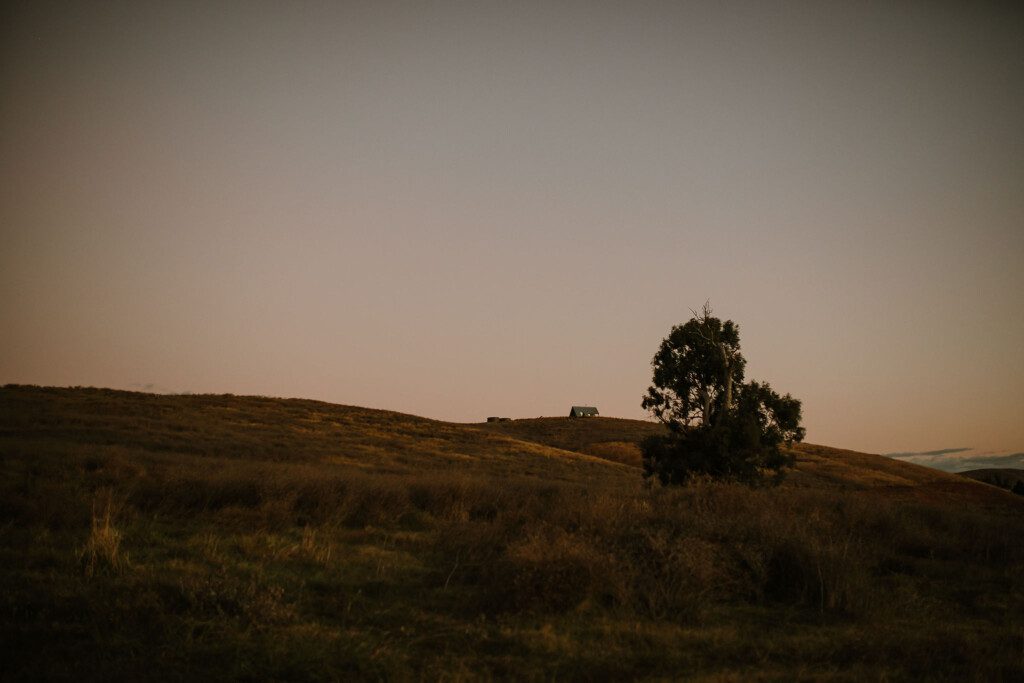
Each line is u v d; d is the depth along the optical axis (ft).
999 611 29.86
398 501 51.55
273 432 166.40
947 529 51.98
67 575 26.99
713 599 29.48
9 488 43.68
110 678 17.83
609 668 20.59
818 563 30.42
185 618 22.48
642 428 304.71
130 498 44.83
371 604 26.68
